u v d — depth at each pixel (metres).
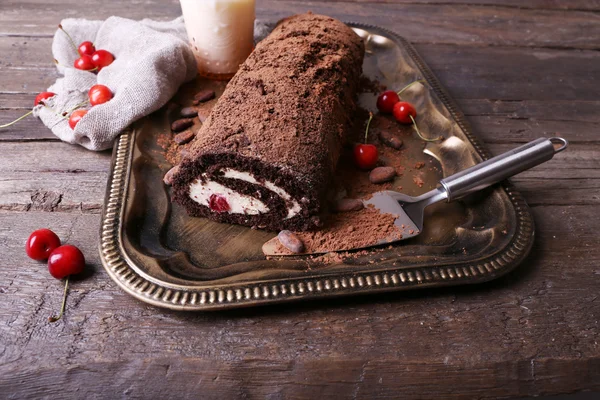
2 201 0.59
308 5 0.88
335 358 0.50
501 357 0.51
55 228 0.57
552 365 0.51
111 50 0.74
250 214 0.58
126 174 0.60
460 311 0.53
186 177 0.57
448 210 0.60
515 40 0.85
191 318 0.51
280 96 0.60
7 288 0.53
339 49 0.68
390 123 0.70
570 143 0.69
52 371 0.49
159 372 0.49
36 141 0.65
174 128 0.66
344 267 0.54
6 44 0.77
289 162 0.55
